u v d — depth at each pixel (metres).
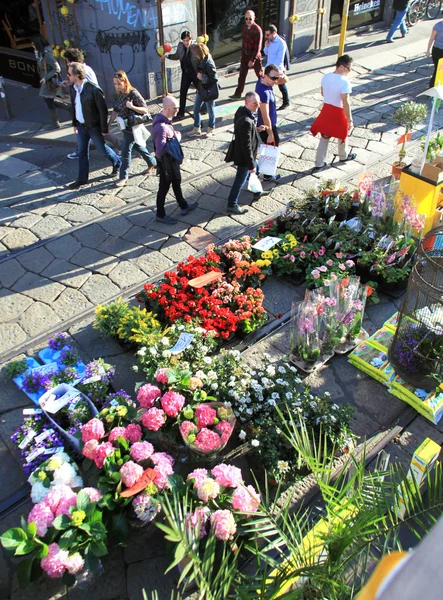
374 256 5.64
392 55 12.43
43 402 4.02
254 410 3.95
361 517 2.36
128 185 7.41
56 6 9.38
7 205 6.98
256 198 7.04
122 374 4.67
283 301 5.52
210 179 7.54
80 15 9.13
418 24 14.66
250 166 6.30
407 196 6.01
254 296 5.16
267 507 2.79
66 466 3.55
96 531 3.06
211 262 5.48
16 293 5.54
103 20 8.99
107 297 5.49
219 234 6.40
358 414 4.39
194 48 7.97
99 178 7.59
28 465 3.76
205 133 8.84
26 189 7.35
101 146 7.14
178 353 4.35
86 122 6.84
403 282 5.61
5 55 10.78
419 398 4.39
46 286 5.63
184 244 6.24
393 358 4.62
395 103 9.85
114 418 3.79
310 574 2.36
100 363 4.36
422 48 12.85
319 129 7.36
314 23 12.30
